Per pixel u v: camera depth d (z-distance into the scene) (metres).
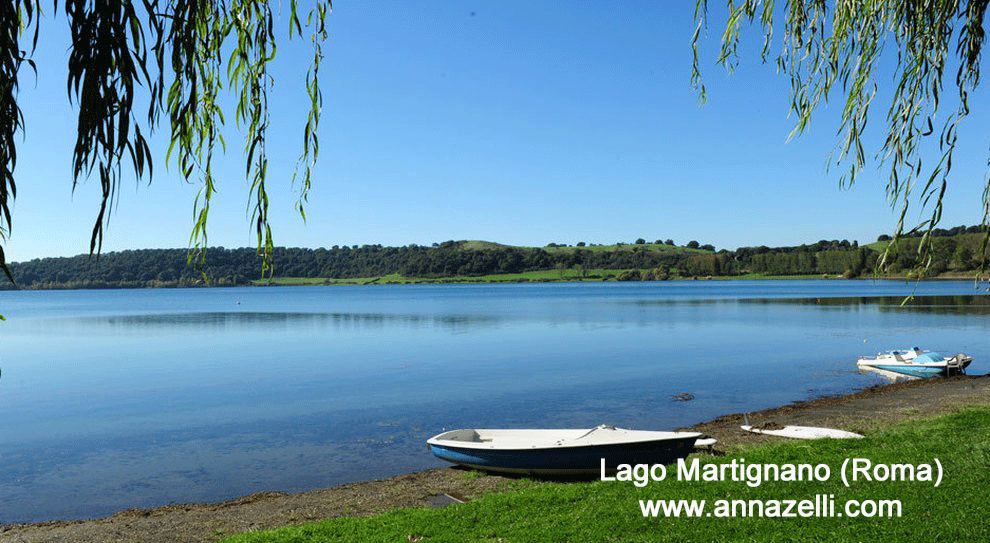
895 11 4.25
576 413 27.02
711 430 21.81
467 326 74.06
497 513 12.05
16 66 2.29
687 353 47.03
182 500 17.09
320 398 31.53
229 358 48.72
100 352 54.19
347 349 53.25
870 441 15.27
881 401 26.92
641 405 28.53
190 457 21.34
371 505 15.22
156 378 39.09
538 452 16.20
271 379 37.88
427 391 32.91
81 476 19.42
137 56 2.39
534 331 66.62
